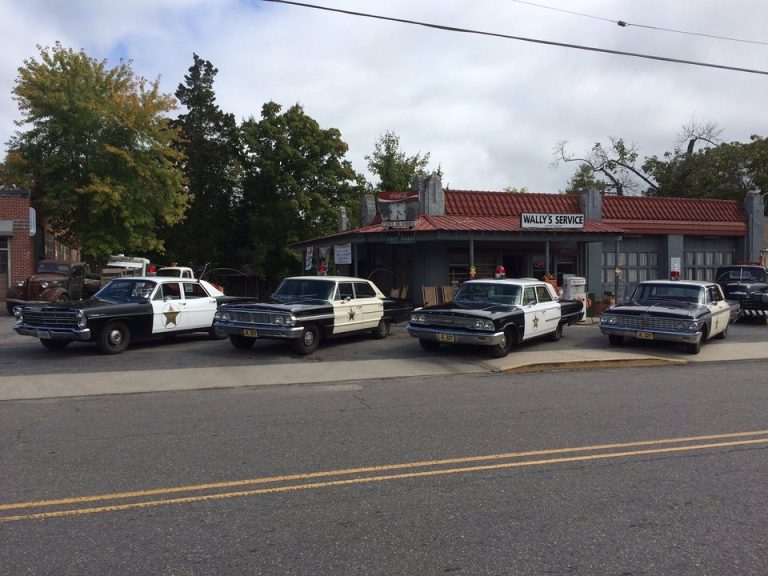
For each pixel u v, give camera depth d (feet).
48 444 20.84
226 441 21.26
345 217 99.14
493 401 28.12
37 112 88.58
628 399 28.66
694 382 33.40
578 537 13.66
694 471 18.19
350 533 13.83
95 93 91.56
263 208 120.16
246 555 12.76
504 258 75.92
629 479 17.47
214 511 15.03
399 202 67.26
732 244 93.97
